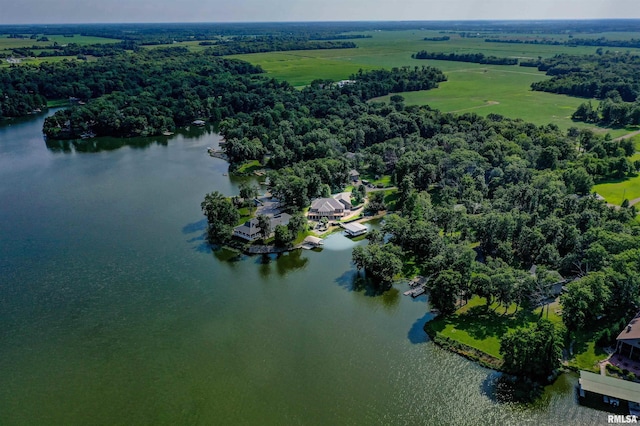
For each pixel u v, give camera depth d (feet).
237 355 425.28
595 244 511.40
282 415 360.89
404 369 404.98
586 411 358.02
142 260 586.86
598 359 405.59
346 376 398.21
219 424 354.54
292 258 593.83
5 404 375.04
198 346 437.99
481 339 434.71
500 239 574.15
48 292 523.29
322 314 482.28
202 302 504.84
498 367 401.29
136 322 472.85
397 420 355.15
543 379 388.16
